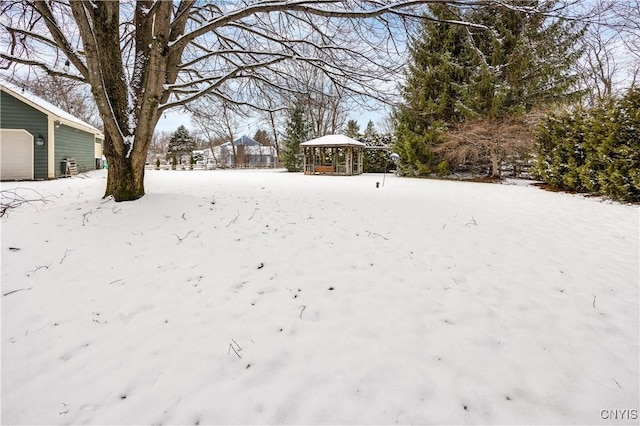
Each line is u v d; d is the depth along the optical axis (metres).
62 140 13.82
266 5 4.73
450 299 2.87
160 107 5.88
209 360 2.17
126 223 4.75
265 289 3.07
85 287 3.13
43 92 6.89
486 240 4.50
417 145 17.08
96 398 1.91
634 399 1.79
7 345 2.37
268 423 1.70
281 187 10.64
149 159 41.03
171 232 4.52
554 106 11.90
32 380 2.05
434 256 3.88
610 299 2.84
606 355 2.14
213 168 31.61
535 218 5.86
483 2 4.44
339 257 3.81
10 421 1.77
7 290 3.08
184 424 1.72
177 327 2.53
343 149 22.92
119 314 2.71
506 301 2.83
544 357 2.13
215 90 7.08
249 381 1.98
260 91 7.23
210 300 2.89
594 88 15.89
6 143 12.05
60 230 4.49
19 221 4.86
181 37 5.12
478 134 14.23
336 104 6.84
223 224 4.97
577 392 1.84
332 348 2.25
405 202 7.58
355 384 1.93
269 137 39.03
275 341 2.34
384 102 6.07
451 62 15.67
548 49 10.62
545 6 4.32
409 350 2.21
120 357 2.23
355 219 5.61
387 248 4.13
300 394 1.87
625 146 7.07
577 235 4.72
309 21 5.55
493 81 14.45
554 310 2.68
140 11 5.93
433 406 1.77
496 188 11.15
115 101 5.62
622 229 4.98
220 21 4.94
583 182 8.48
